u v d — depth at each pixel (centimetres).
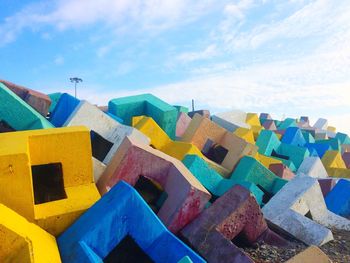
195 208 686
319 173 1508
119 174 699
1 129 875
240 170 1112
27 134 638
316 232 769
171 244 519
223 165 1240
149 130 1065
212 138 1288
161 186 756
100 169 786
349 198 1081
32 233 480
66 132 649
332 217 910
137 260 571
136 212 528
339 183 1117
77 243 493
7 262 422
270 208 883
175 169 725
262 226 730
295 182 935
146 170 724
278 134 2112
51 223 577
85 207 609
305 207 870
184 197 666
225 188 951
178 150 1072
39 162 637
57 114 1147
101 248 508
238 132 1598
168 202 710
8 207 530
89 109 959
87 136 665
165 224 667
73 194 637
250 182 976
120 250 567
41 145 634
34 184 655
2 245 422
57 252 495
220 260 613
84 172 668
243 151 1214
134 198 528
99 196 647
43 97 1172
